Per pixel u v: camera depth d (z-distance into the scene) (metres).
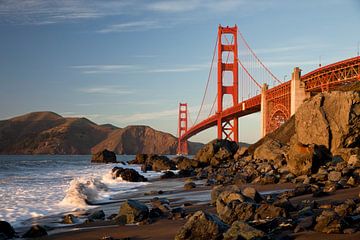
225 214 12.68
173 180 42.41
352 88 61.16
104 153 98.06
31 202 22.09
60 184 32.38
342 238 9.83
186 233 10.71
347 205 12.59
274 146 47.31
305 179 25.53
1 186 30.14
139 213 15.49
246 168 39.19
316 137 37.28
